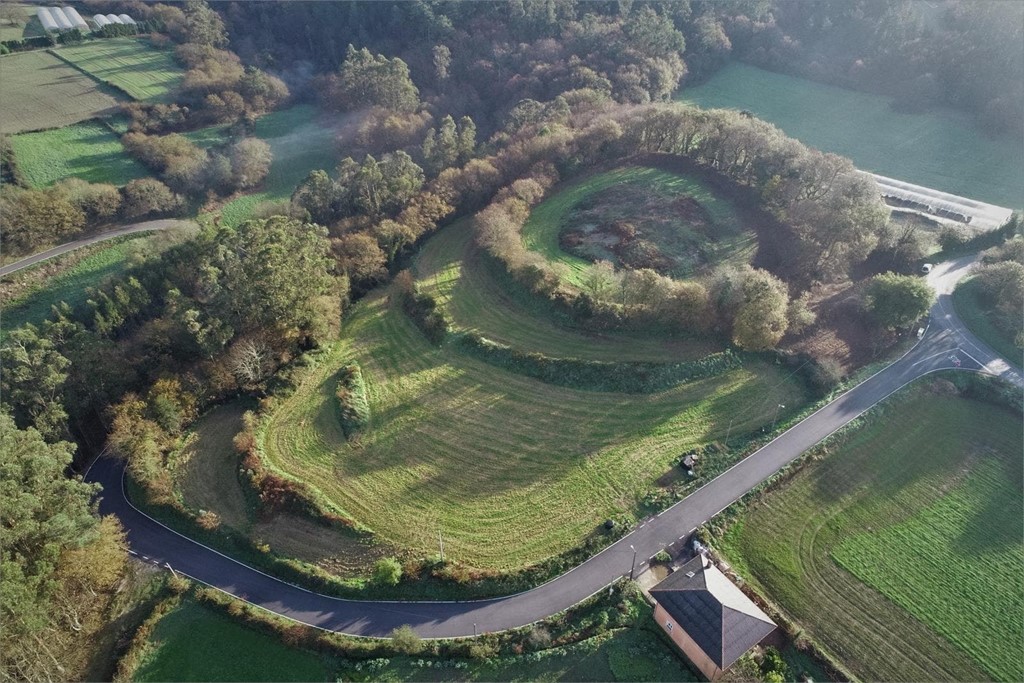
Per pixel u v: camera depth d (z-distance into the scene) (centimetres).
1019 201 11262
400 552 5747
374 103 13600
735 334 7631
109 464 7031
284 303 7612
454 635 5162
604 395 7306
